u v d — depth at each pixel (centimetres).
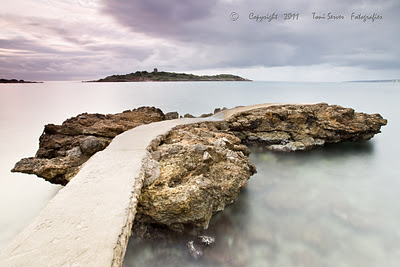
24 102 5988
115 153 922
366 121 2106
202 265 782
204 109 4862
